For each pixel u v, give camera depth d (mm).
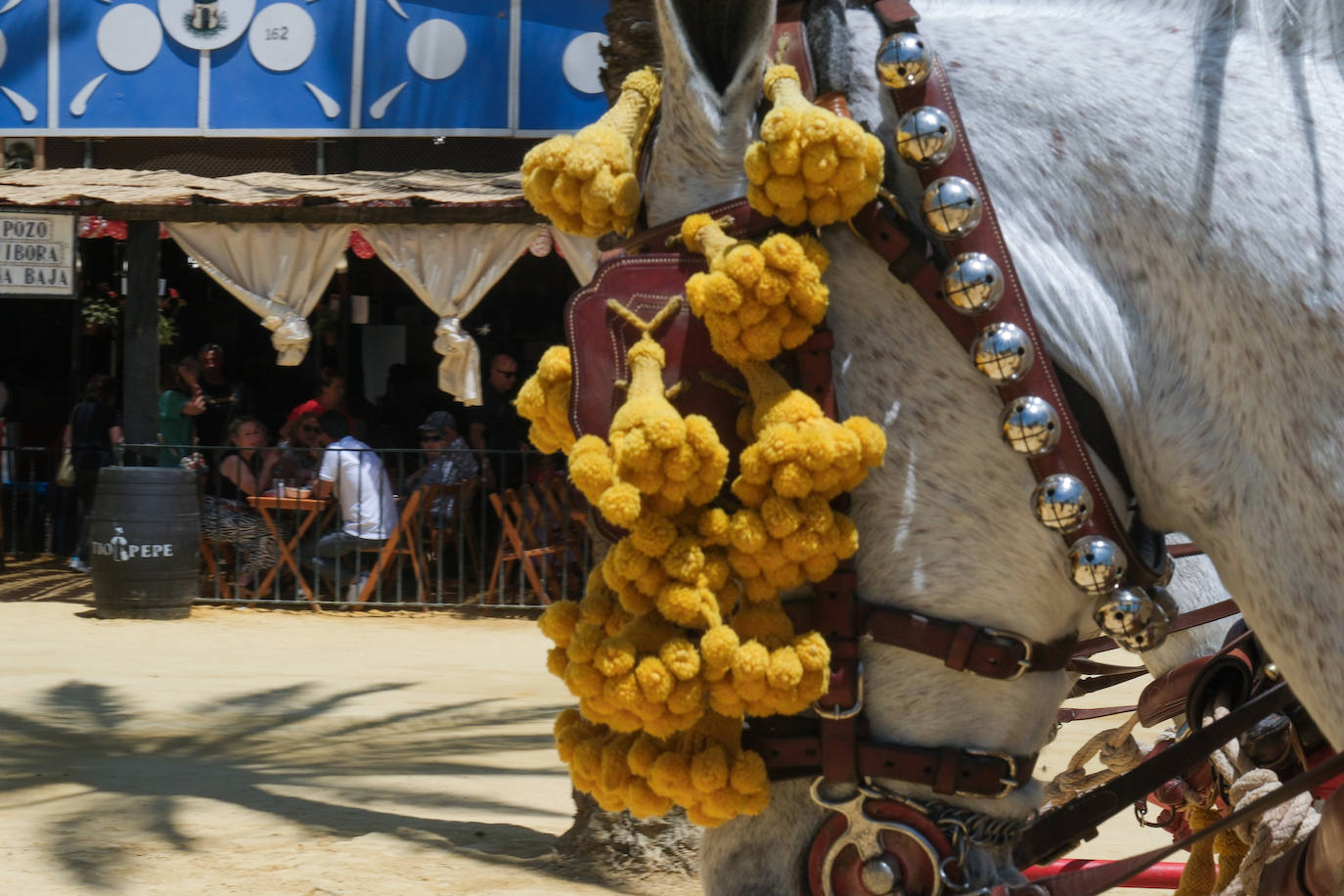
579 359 1842
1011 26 1858
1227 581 1755
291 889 4484
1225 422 1701
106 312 15766
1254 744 2307
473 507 12383
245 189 11977
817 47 1870
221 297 16656
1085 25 1855
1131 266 1737
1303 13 1758
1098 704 7590
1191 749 1984
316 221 11453
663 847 4688
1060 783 3029
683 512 1791
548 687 8688
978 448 1741
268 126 13320
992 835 1803
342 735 7293
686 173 1845
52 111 13484
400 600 11609
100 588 11117
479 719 7707
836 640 1772
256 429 12219
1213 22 1801
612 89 5398
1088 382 1760
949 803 1779
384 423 15055
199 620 11102
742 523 1732
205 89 13352
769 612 1777
